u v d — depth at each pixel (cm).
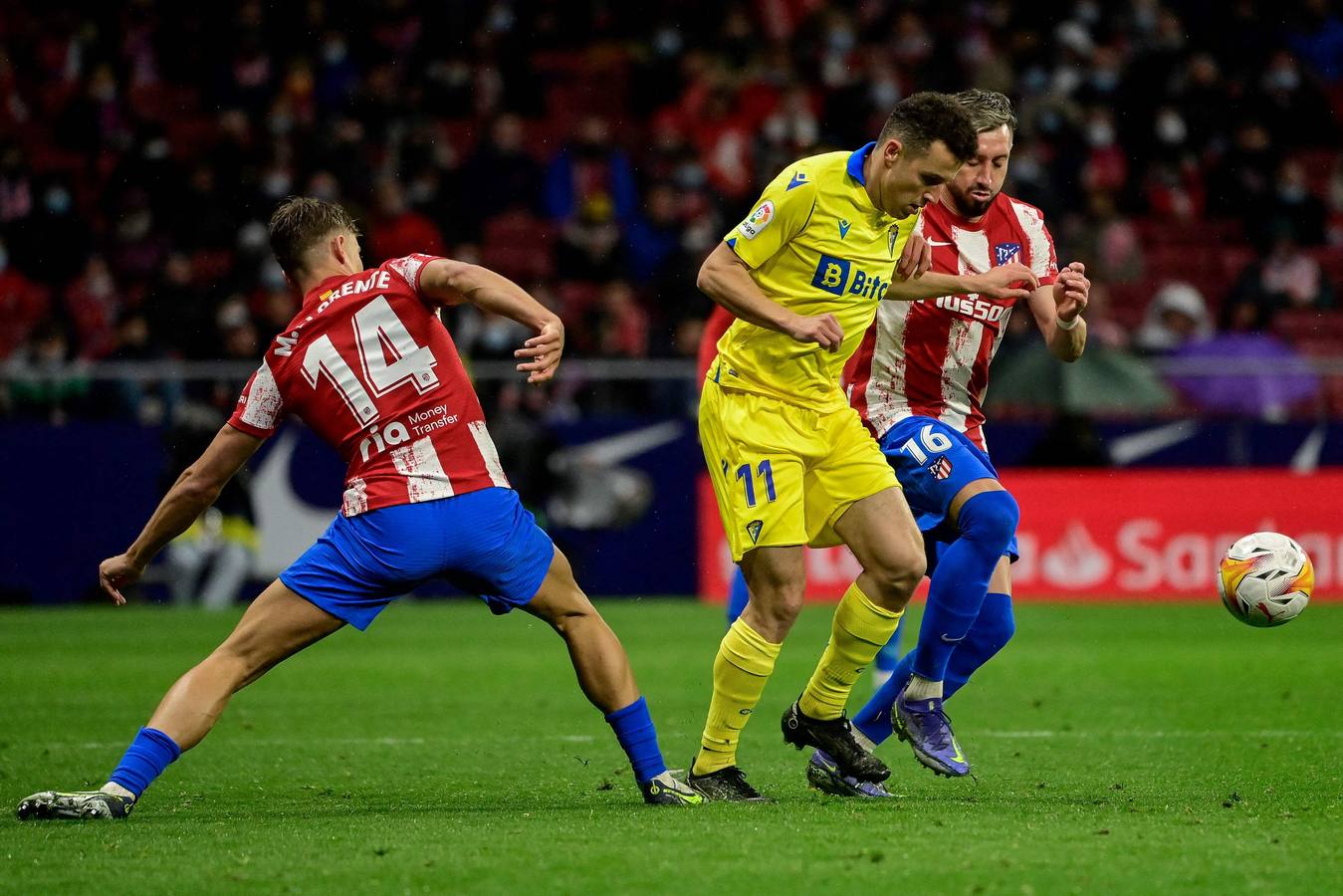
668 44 7844
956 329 2211
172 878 1419
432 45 7519
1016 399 5334
